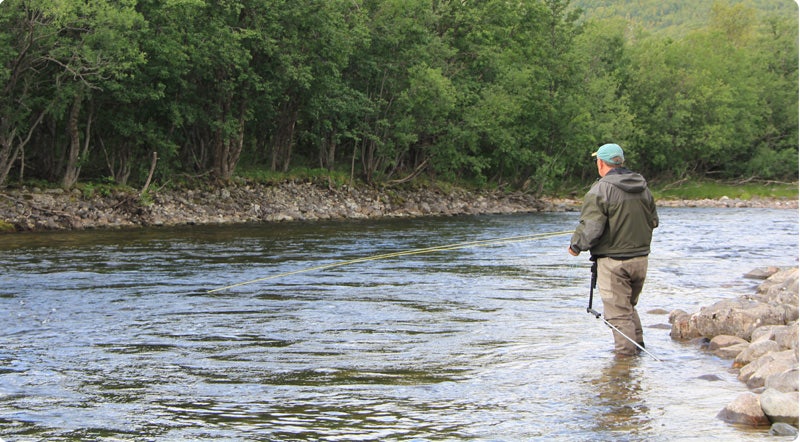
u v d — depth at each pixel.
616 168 7.59
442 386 6.40
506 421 5.48
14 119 27.42
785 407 5.33
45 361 7.32
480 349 7.73
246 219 30.17
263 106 36.09
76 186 29.22
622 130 54.47
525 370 6.89
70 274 13.48
